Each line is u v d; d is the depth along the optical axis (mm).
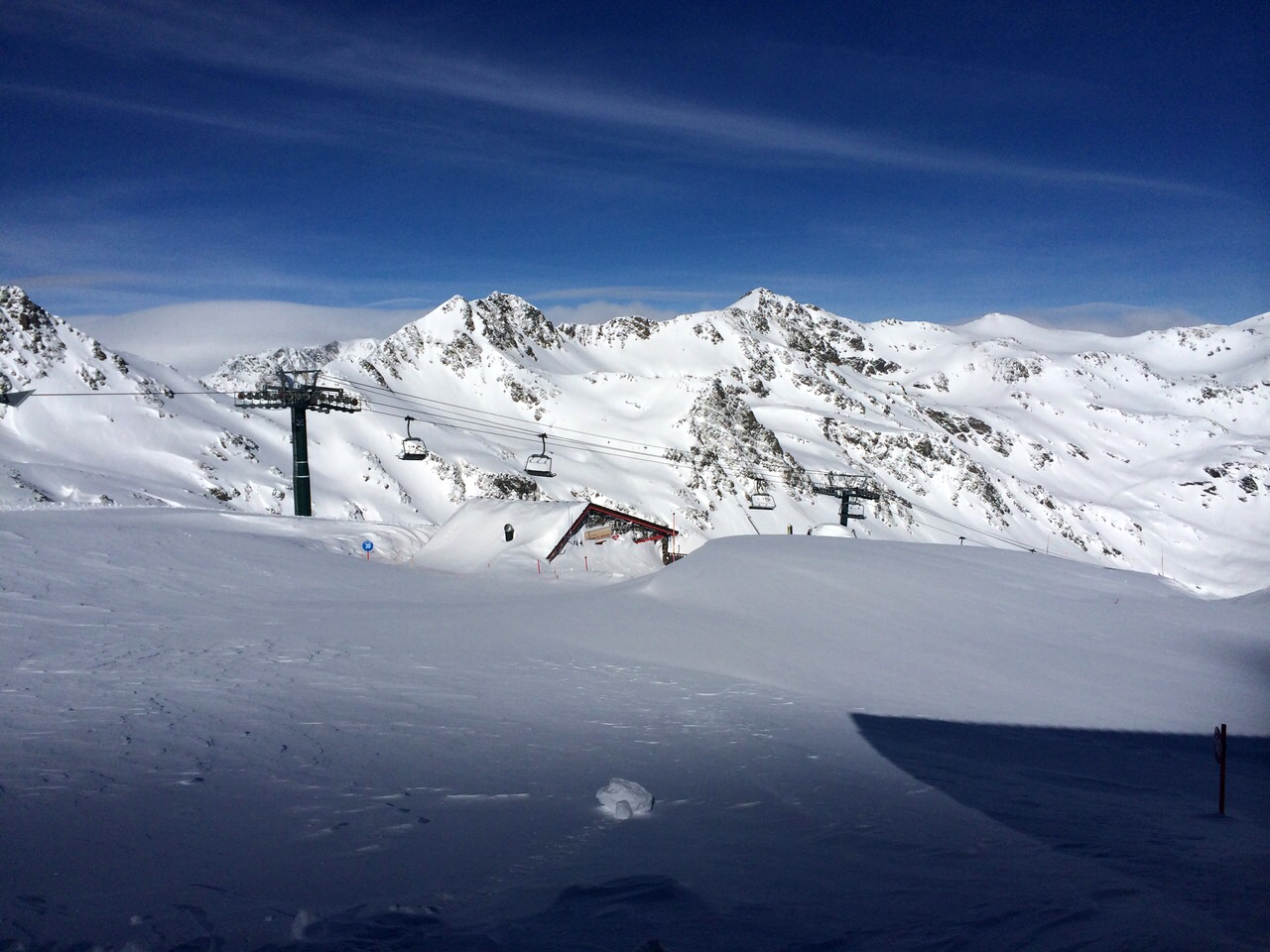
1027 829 8578
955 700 18531
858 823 8523
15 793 7848
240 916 5227
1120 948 4746
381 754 10633
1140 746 15172
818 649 23125
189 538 36781
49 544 30781
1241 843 8234
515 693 16375
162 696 13430
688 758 11758
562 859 6848
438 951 4691
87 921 5031
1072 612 26516
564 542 51281
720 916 5441
